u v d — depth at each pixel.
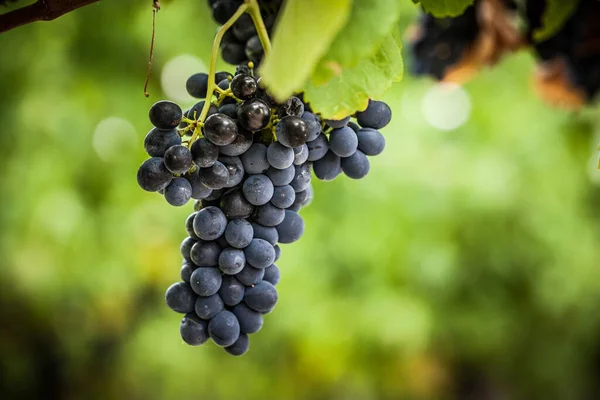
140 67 2.50
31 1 1.03
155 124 0.56
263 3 0.67
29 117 2.41
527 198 2.86
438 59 1.14
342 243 2.78
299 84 0.44
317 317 2.74
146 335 2.82
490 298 3.03
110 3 2.27
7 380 2.89
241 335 0.62
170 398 2.89
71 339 2.82
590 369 3.24
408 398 3.17
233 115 0.58
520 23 1.10
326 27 0.44
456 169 2.81
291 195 0.60
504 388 3.35
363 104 0.56
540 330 3.15
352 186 2.80
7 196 2.46
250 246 0.59
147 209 2.78
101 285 2.64
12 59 2.40
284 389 2.95
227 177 0.55
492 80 2.92
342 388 3.04
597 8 0.97
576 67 1.07
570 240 2.86
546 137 2.81
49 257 2.54
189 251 0.62
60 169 2.52
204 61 2.65
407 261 2.83
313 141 0.60
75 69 2.42
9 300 2.72
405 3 1.91
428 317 2.85
